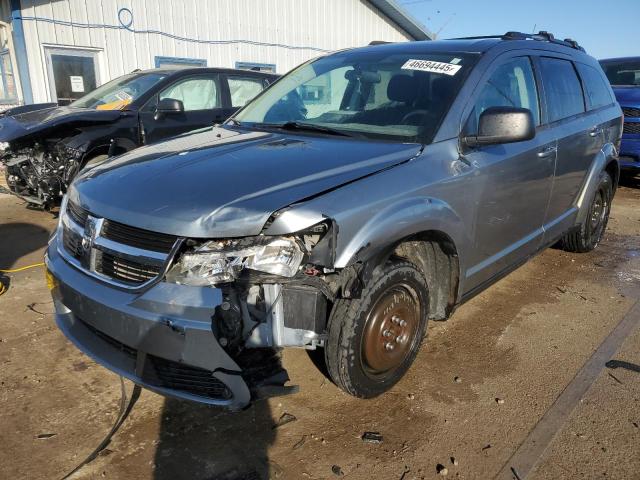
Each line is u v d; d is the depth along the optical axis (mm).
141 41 11133
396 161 2791
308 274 2393
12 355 3322
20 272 4723
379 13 16047
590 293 4551
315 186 2436
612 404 2969
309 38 14352
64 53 10164
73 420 2746
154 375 2479
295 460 2512
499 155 3340
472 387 3115
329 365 2686
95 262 2541
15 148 6094
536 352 3529
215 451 2557
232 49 12727
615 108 5414
